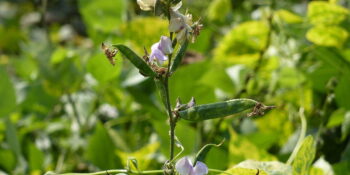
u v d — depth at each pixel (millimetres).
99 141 989
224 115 589
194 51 1148
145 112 1141
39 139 1195
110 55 602
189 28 583
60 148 1175
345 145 962
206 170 605
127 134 1126
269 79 1101
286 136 1046
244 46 1069
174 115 605
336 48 1003
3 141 1145
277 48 1074
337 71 1030
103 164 988
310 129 1016
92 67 1062
